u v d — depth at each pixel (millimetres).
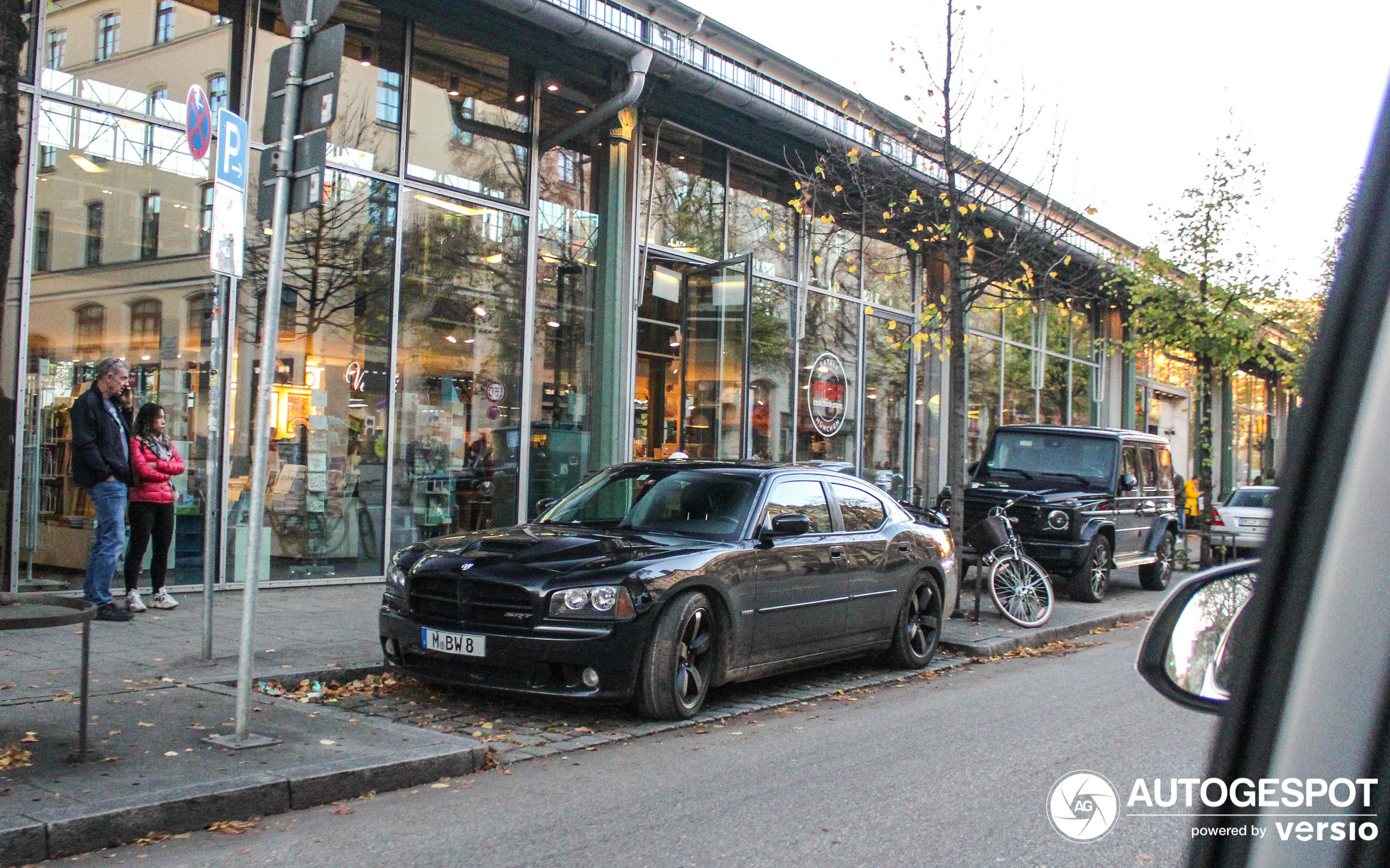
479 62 12633
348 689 6992
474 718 6453
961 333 11766
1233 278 19531
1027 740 6258
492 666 6324
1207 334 19703
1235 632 1485
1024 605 11055
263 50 10812
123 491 8594
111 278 9742
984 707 7281
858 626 8047
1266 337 20125
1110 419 27328
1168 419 31859
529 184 13203
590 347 13922
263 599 10188
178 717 5727
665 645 6387
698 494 7609
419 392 12164
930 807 4871
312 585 11094
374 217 11703
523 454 13156
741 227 16016
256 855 4102
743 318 15555
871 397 18672
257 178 10781
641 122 14188
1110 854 4281
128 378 8773
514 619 6281
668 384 14875
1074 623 11281
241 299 10672
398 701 6820
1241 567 1755
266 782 4625
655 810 4773
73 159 9492
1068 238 18047
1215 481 33250
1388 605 1176
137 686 6383
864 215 15094
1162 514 15492
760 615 7102
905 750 5992
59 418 9398
